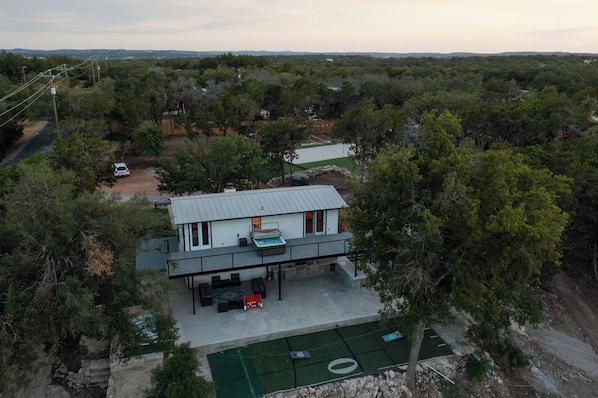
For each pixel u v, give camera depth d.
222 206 25.59
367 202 18.06
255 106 63.59
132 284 17.64
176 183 36.09
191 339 20.53
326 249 25.20
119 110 57.66
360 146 46.44
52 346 17.55
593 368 22.42
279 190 27.84
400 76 122.19
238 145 37.81
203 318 22.28
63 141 37.69
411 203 16.69
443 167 15.90
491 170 16.38
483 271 16.52
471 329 22.19
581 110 49.78
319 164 55.91
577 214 27.50
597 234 28.86
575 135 44.47
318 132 81.56
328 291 25.20
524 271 17.20
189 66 142.62
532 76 111.62
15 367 16.11
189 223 23.91
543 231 15.50
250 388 18.20
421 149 17.83
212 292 24.41
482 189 16.59
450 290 17.64
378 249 17.88
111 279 17.31
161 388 16.08
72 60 169.50
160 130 55.06
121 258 17.92
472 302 15.53
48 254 16.23
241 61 138.75
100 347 20.94
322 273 27.33
